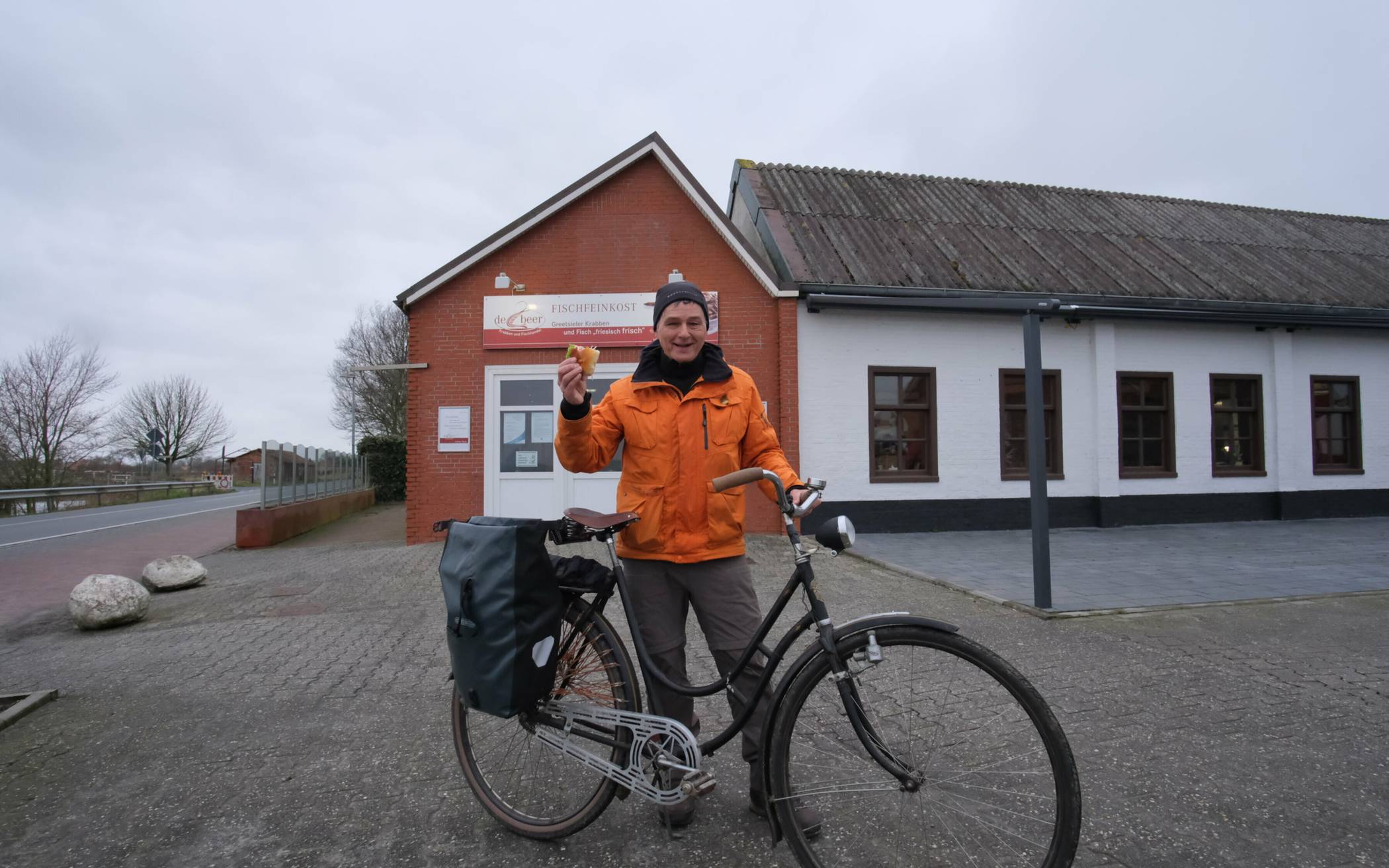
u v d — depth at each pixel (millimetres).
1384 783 2865
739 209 14922
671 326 2545
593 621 2506
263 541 11047
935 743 2078
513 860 2354
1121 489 11953
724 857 2342
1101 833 2480
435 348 10539
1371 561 8344
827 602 6312
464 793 2830
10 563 10156
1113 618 5637
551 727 2504
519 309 10555
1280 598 6191
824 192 13977
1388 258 15227
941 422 11320
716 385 2590
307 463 14273
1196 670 4289
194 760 3174
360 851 2420
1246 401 12773
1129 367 12094
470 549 2371
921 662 2121
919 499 11164
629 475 2586
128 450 38688
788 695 2162
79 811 2725
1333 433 13250
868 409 11039
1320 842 2436
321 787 2891
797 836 2129
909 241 12648
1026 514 11508
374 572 8109
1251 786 2830
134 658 4883
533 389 10547
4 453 29734
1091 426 11875
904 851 2143
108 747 3328
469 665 2328
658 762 2297
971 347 11445
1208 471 12367
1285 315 12102
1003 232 13625
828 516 10875
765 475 2270
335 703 3871
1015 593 6523
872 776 2158
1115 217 15211
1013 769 2002
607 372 10570
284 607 6449
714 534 2510
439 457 10484
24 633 5953
